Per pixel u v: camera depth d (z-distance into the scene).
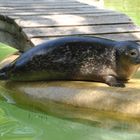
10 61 8.51
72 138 5.54
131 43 7.06
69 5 12.41
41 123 6.09
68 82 7.13
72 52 7.21
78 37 7.41
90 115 6.39
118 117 6.21
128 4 20.08
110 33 9.69
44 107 6.72
